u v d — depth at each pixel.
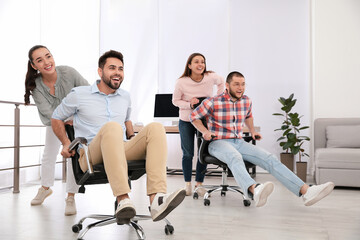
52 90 2.74
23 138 4.62
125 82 5.45
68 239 1.86
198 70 3.12
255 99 5.08
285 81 4.98
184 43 5.31
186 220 2.27
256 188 2.15
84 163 1.83
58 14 5.04
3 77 4.27
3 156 4.22
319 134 4.36
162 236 1.90
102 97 2.10
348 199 3.03
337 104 4.60
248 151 2.61
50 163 2.88
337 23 4.62
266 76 5.05
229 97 2.80
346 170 3.62
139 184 4.16
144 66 5.41
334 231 2.00
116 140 1.69
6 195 3.35
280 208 2.64
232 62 5.17
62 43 5.01
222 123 2.79
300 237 1.88
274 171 2.42
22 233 1.98
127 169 1.76
